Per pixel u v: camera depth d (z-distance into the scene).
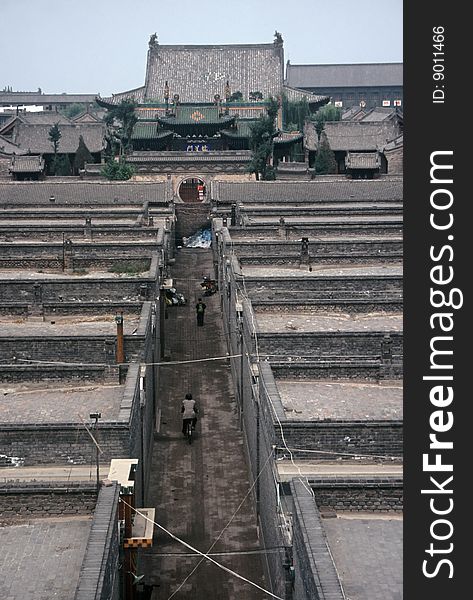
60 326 55.03
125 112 159.00
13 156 151.00
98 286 60.06
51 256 72.69
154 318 60.69
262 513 43.72
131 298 60.12
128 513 33.06
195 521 47.91
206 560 43.97
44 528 31.72
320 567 26.20
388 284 60.75
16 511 32.38
